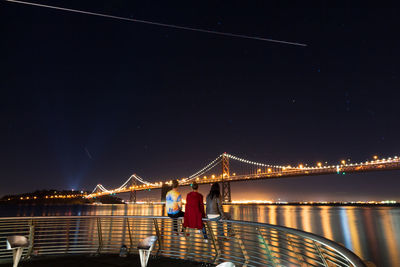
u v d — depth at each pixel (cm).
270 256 368
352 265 182
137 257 538
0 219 505
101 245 578
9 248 420
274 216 7381
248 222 395
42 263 499
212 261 470
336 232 3762
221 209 467
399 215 8100
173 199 527
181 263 482
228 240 463
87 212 10619
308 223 5128
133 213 9162
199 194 485
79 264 491
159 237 542
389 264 2027
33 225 547
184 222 481
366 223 5103
